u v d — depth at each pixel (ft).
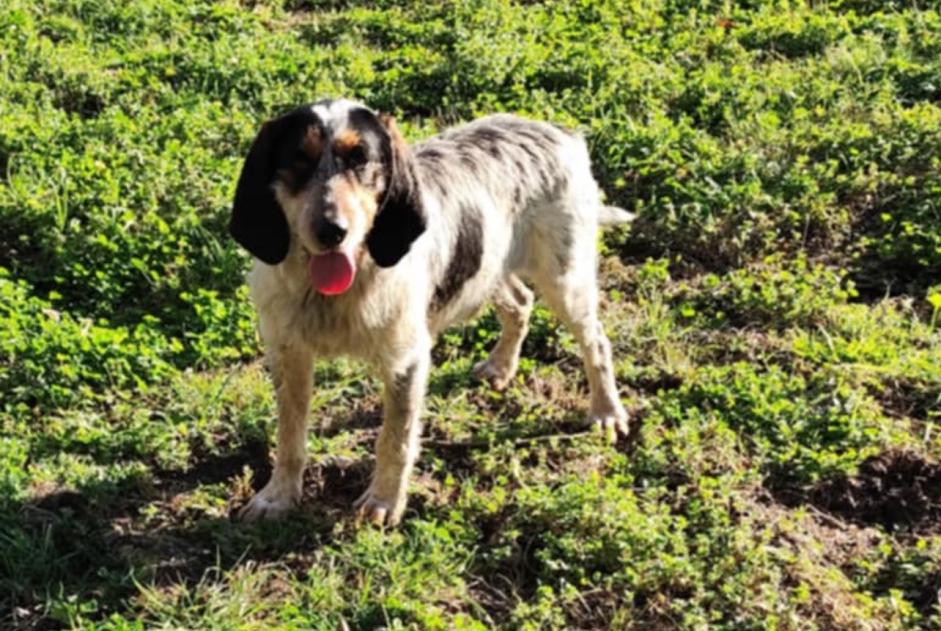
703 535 10.05
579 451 10.84
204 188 12.96
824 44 16.10
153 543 9.98
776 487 10.68
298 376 10.13
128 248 12.37
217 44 15.55
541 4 17.48
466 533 10.11
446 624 9.52
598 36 16.05
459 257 10.48
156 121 14.08
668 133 13.98
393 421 10.12
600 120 14.19
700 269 12.92
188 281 12.26
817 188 13.38
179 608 9.52
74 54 15.31
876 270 12.85
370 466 10.68
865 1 17.31
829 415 11.05
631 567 9.82
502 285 11.14
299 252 9.75
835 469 10.69
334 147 9.55
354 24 16.74
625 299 12.59
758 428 11.04
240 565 9.84
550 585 9.85
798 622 9.57
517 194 10.87
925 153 13.84
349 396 11.38
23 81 14.82
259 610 9.56
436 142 10.79
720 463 10.73
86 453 10.63
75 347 11.31
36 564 9.72
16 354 11.26
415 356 10.11
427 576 9.77
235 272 12.28
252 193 9.72
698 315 12.34
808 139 14.08
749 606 9.64
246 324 11.73
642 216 13.30
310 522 10.16
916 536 10.36
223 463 10.69
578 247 11.12
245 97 14.85
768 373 11.55
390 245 9.75
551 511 10.11
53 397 11.02
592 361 11.19
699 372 11.60
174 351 11.56
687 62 15.66
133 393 11.20
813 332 12.14
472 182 10.62
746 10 17.26
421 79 15.15
